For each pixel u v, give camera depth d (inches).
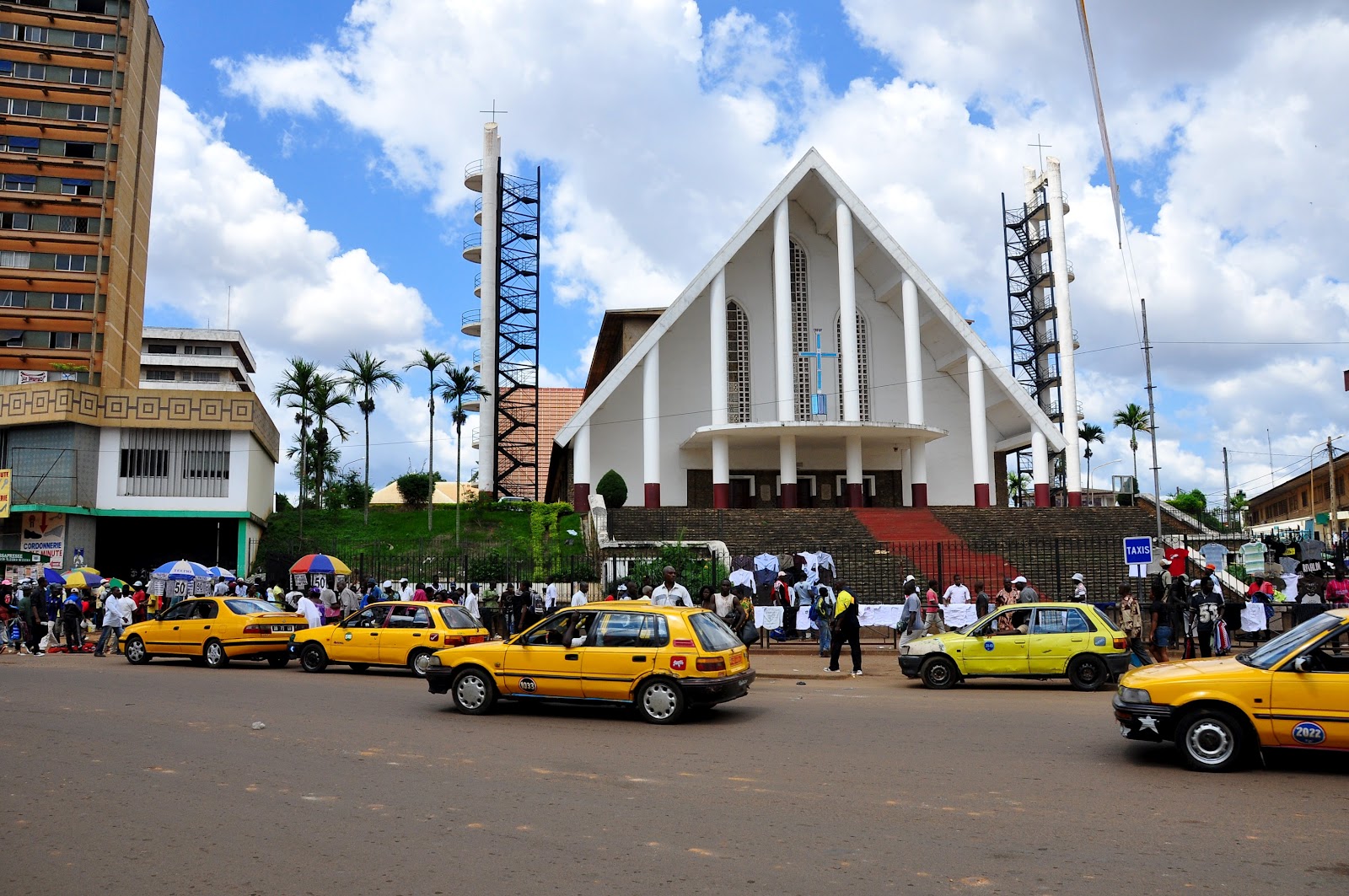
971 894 225.3
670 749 406.3
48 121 1835.6
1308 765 370.0
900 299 1838.1
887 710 530.0
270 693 600.1
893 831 277.4
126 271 1898.4
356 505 2133.4
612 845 263.6
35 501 1381.6
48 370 1743.4
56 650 991.0
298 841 268.5
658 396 1664.6
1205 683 362.3
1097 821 288.8
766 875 238.8
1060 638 633.6
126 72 1893.5
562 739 431.8
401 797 318.7
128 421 1441.9
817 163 1704.0
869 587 1189.7
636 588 905.5
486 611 1016.9
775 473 1818.4
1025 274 2556.6
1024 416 1756.9
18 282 1772.9
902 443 1763.0
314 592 997.2
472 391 1834.4
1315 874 239.5
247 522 1489.9
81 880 237.6
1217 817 293.6
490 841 267.9
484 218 2025.1
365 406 1870.1
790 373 1672.0
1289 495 2578.7
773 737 438.6
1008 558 1270.9
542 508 1662.2
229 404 1478.8
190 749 402.3
